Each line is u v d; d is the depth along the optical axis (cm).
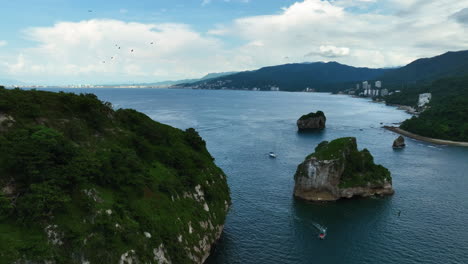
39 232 3062
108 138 5319
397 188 8950
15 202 3156
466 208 7575
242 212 7256
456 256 5550
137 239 3819
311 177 8162
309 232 6378
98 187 4019
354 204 7788
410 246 5875
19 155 3369
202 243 5047
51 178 3447
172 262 4238
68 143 3994
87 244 3297
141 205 4356
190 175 5778
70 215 3369
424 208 7569
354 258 5494
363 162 8581
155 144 6297
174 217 4678
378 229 6525
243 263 5284
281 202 7881
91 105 5334
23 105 4253
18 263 2761
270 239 6091
